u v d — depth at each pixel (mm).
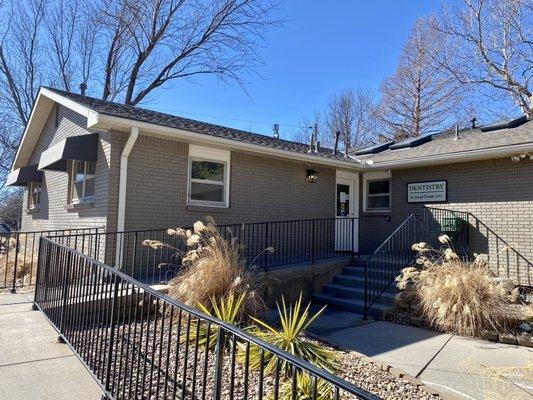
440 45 22578
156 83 21047
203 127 9586
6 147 21234
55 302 4738
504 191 9031
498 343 5641
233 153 9266
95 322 3713
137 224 7711
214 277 5469
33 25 21016
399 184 11086
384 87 26812
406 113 25578
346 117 31391
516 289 6512
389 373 4410
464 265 6801
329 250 11172
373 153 13305
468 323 6035
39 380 3422
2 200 23406
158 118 8844
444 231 9430
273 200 9969
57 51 21516
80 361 3807
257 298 5820
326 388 3109
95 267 3811
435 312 6348
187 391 3398
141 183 7805
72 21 21188
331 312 7398
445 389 4043
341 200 11781
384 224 11367
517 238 8742
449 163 10016
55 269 4840
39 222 11758
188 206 8391
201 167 8797
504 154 8750
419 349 5320
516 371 4340
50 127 11562
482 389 4035
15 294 6594
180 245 8172
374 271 8367
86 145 7996
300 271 8094
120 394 3145
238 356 4051
